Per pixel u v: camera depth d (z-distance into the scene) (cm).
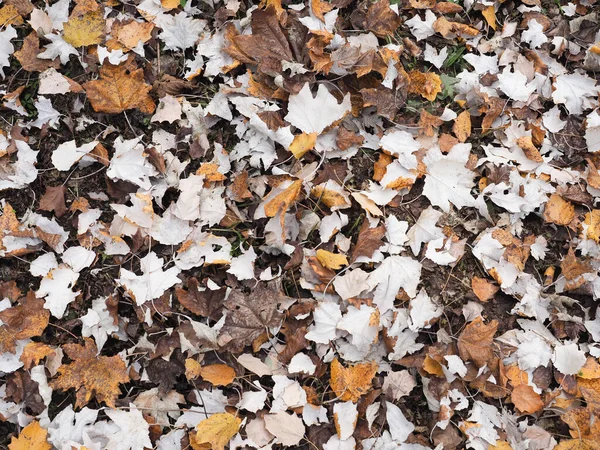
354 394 121
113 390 120
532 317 128
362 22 136
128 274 124
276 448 121
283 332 123
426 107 135
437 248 128
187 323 123
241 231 128
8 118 130
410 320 125
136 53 132
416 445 121
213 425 118
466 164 131
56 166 127
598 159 135
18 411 119
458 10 140
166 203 128
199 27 134
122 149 128
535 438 123
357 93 132
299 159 129
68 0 133
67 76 132
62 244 126
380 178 130
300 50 132
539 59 139
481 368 123
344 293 124
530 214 133
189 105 131
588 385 126
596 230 131
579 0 143
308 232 127
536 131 135
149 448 119
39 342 122
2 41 131
